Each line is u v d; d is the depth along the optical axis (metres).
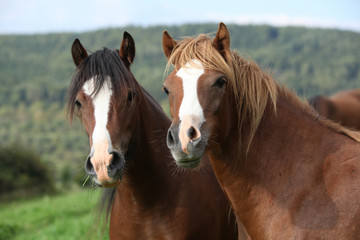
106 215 6.93
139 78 86.44
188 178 6.23
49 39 197.38
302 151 4.94
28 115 121.38
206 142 4.63
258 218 5.06
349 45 137.75
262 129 5.09
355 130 5.38
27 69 166.25
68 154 72.00
